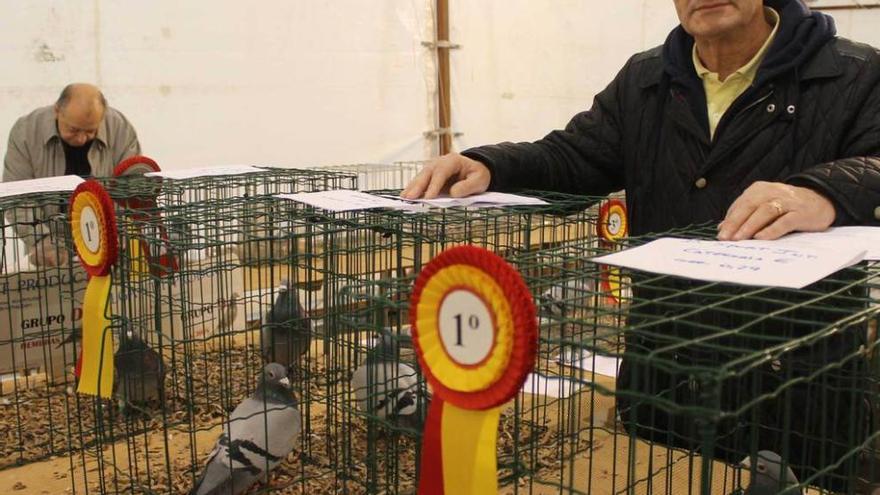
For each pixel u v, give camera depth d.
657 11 4.09
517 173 1.56
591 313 0.85
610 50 4.20
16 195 1.48
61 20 2.83
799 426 1.10
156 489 1.26
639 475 1.22
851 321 0.76
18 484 1.32
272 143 3.42
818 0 3.61
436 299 0.69
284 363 1.47
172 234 1.30
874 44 3.57
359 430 1.33
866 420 1.03
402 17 3.68
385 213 1.26
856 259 0.85
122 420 1.50
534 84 4.13
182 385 1.64
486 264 0.64
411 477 1.20
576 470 1.23
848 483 1.03
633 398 0.76
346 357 1.25
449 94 3.89
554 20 4.09
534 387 1.09
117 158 2.46
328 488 1.25
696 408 0.59
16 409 1.69
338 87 3.56
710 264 0.82
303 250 1.51
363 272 1.36
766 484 0.97
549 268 0.95
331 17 3.48
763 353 0.64
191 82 3.16
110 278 1.08
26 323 1.79
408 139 3.81
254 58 3.31
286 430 1.25
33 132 2.32
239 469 1.20
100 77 2.95
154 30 3.04
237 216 1.30
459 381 0.68
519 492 1.16
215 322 1.68
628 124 1.65
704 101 1.52
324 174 1.95
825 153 1.41
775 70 1.42
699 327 0.78
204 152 3.24
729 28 1.41
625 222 1.77
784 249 0.89
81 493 1.27
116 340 1.40
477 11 3.89
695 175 1.53
